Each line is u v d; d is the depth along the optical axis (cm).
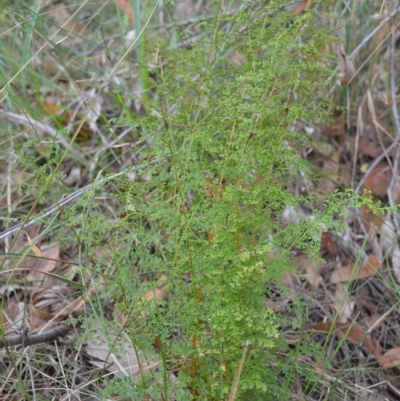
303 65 153
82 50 326
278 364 170
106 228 153
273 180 177
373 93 280
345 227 146
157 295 192
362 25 275
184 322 147
